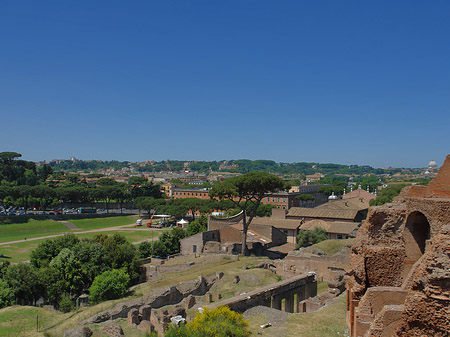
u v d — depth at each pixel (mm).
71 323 38938
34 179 190375
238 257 68250
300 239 86062
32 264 63031
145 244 87688
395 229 25641
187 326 28703
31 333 36594
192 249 83250
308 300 39719
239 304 35375
